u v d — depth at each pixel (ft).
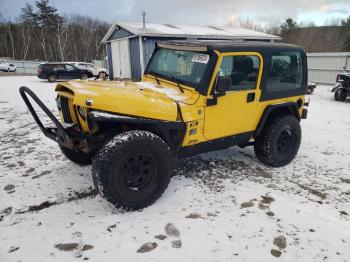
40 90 47.55
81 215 10.61
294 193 12.54
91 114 9.98
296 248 9.24
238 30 65.62
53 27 187.01
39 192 12.13
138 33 47.83
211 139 12.90
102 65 119.34
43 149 17.15
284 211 11.14
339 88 39.60
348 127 24.26
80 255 8.68
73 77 69.21
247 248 9.17
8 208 10.98
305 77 15.48
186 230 9.90
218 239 9.52
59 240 9.29
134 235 9.59
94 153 12.26
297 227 10.23
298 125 15.33
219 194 12.25
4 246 8.99
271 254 8.96
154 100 11.21
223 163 15.51
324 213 11.11
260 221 10.50
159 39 50.47
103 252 8.82
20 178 13.37
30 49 183.52
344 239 9.70
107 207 11.14
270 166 15.20
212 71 11.86
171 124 11.30
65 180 13.16
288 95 14.83
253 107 13.62
